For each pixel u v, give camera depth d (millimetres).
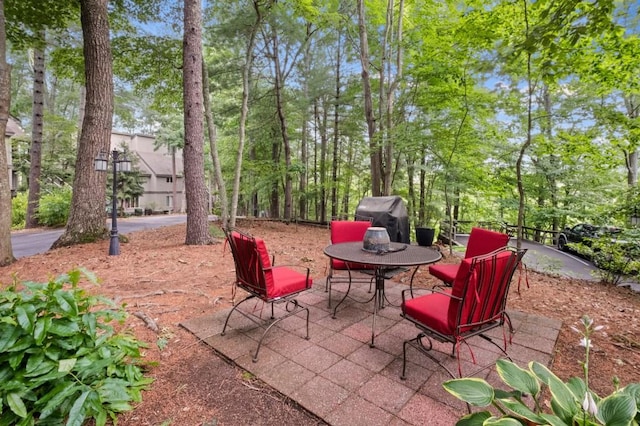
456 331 1838
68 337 1648
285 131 11812
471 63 4938
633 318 3047
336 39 10922
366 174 14336
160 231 8812
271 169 11562
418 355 2299
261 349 2348
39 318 1575
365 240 2994
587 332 1313
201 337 2520
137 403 1745
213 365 2156
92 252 5398
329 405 1742
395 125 7469
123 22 8750
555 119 6062
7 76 4648
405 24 8070
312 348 2379
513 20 4891
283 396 1833
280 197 17938
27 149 16656
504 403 1186
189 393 1856
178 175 28000
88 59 5984
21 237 8672
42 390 1543
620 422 1040
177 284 3826
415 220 10789
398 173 9500
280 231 8867
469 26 5207
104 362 1615
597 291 4152
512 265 2006
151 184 26172
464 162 7055
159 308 3070
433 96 6508
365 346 2420
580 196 10000
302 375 2027
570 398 1207
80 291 1778
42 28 7805
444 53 5828
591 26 2557
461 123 6098
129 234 8141
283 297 2549
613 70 4695
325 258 5492
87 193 6145
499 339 2539
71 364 1466
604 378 2035
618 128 5188
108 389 1596
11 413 1457
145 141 27859
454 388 1275
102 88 6109
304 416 1688
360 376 2021
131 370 1861
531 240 12125
